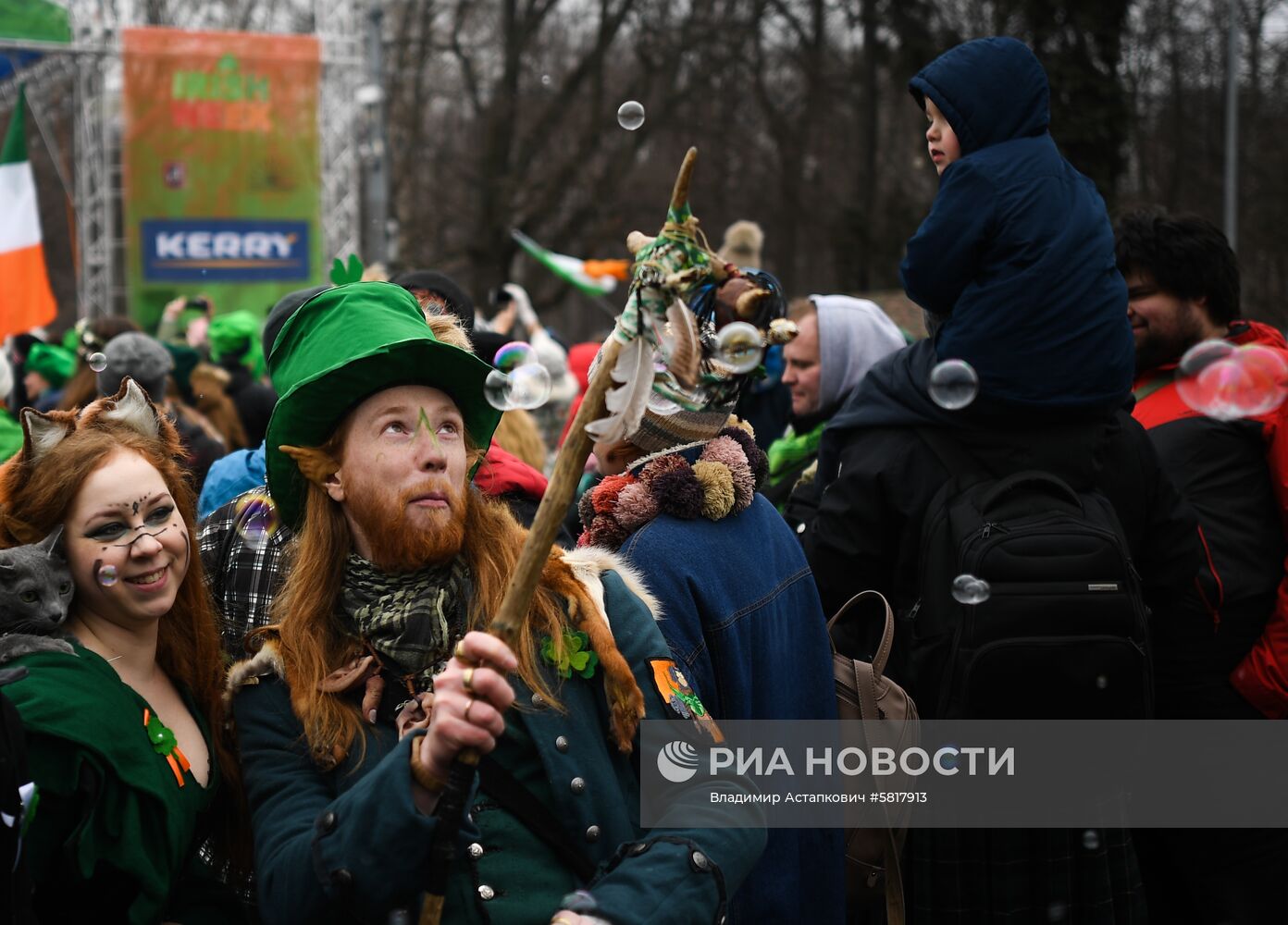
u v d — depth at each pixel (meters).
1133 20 18.62
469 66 22.27
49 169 19.36
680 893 1.68
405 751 1.64
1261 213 20.25
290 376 1.91
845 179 23.66
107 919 1.80
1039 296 2.61
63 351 7.04
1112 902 2.62
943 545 2.62
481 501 1.96
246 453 3.20
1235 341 3.15
